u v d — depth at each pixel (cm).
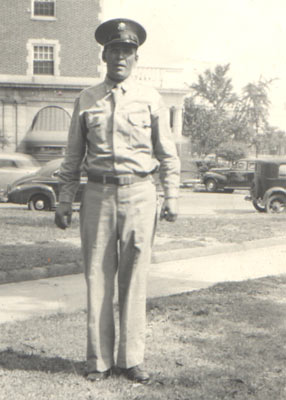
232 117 5366
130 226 380
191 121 4769
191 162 3741
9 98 3114
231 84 5431
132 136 379
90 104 385
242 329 509
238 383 377
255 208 1994
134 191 379
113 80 385
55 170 1800
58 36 3139
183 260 955
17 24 3106
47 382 374
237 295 652
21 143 3120
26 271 771
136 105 382
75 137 395
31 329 508
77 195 1722
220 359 425
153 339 476
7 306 617
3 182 2383
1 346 455
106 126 378
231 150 4516
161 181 399
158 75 3525
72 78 3153
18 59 3116
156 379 382
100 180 381
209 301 618
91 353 384
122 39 373
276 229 1327
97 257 385
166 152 392
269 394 358
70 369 400
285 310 581
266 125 5447
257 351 445
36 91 3139
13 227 1259
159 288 723
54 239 1090
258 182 1931
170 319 542
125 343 383
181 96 3544
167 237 1152
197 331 502
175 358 427
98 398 348
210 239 1130
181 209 2056
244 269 865
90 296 385
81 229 394
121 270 388
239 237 1166
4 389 361
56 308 610
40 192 1767
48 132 3111
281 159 1912
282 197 1903
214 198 2669
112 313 390
